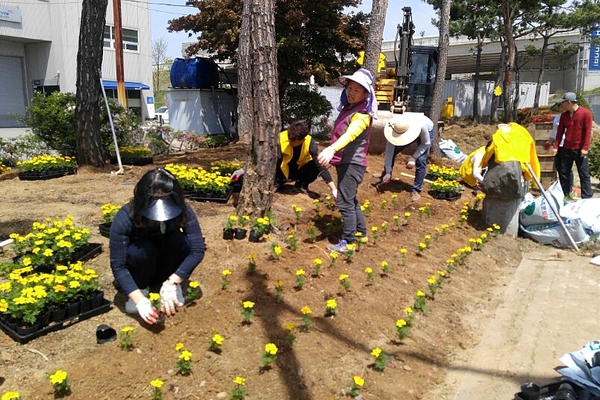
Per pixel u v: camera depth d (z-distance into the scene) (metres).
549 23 26.22
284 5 17.67
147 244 3.58
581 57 39.81
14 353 3.10
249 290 4.12
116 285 4.07
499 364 3.87
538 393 3.18
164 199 3.37
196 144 16.44
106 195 6.92
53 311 3.41
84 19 8.51
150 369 3.08
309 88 21.84
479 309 4.86
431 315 4.49
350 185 5.05
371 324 4.05
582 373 3.41
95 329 3.42
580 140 8.55
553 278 5.75
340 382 3.29
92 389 2.85
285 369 3.27
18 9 23.64
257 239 5.07
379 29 11.69
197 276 4.33
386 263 4.95
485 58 41.34
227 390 3.01
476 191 9.15
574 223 6.73
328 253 5.16
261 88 5.27
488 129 26.33
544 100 33.59
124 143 10.77
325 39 19.22
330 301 3.87
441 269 5.47
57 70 25.28
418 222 7.01
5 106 25.36
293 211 6.24
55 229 4.32
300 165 6.89
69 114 9.93
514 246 6.73
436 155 13.09
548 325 4.55
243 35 14.30
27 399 2.72
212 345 3.31
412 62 19.48
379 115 11.74
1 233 5.13
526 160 6.82
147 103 29.28
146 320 3.34
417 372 3.62
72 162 8.85
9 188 7.34
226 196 6.64
